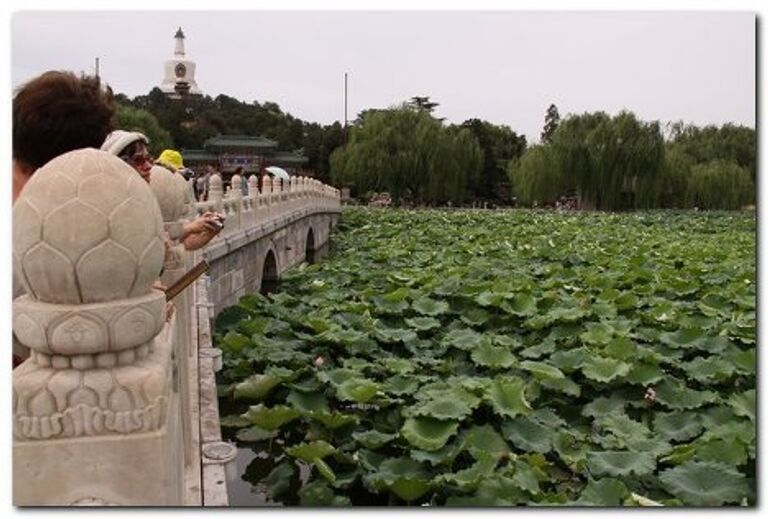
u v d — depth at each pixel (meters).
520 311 12.16
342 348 10.38
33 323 2.31
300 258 26.05
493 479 5.91
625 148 48.62
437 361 9.91
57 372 2.39
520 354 10.16
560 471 6.95
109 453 2.38
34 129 3.23
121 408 2.38
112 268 2.35
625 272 16.62
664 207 55.66
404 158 52.66
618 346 9.44
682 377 9.55
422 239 27.41
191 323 8.15
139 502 2.40
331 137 69.25
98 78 3.54
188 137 60.84
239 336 10.00
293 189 24.39
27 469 2.35
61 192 2.33
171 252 5.04
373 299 13.05
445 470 6.50
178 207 5.29
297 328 11.45
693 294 14.42
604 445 7.21
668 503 5.75
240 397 8.52
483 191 70.31
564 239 27.11
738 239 28.34
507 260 19.91
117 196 2.38
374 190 57.19
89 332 2.32
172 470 2.69
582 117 51.34
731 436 6.93
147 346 2.57
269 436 7.82
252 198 16.92
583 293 13.98
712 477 5.96
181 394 4.89
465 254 21.20
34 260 2.31
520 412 7.45
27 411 2.34
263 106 73.62
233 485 7.17
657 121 49.22
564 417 8.31
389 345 10.88
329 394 8.55
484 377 9.05
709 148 63.44
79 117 3.30
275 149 60.75
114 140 4.04
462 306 13.20
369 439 7.00
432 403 7.32
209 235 4.90
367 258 21.23
